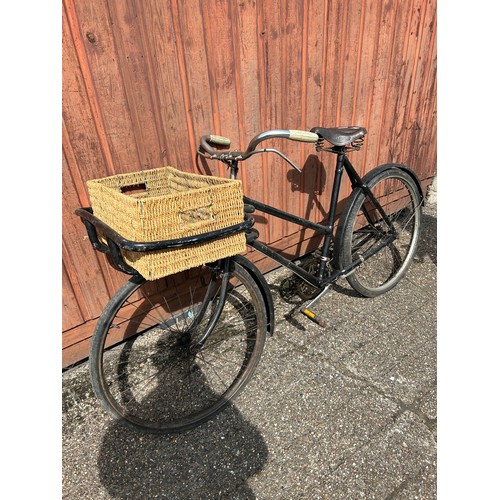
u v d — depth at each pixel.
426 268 2.61
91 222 1.25
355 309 2.19
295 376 1.74
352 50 2.21
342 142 1.65
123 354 1.88
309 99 2.13
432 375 1.74
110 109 1.48
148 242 1.04
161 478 1.35
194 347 1.62
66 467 1.39
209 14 1.59
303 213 2.46
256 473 1.35
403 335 1.99
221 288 1.46
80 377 1.78
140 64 1.49
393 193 3.04
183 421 1.50
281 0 1.78
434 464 1.36
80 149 1.47
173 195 1.05
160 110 1.61
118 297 1.24
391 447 1.42
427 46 2.68
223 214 1.19
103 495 1.31
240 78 1.80
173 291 2.00
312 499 1.26
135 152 1.60
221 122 1.82
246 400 1.63
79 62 1.36
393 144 2.87
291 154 2.19
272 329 1.62
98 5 1.32
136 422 1.42
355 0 2.08
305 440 1.46
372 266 2.60
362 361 1.82
